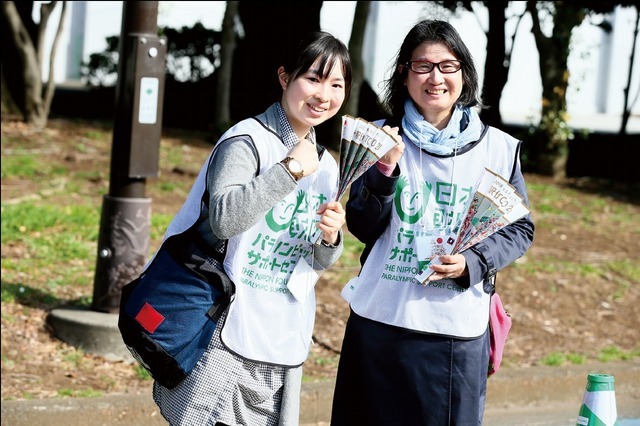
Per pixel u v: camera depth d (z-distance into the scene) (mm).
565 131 16031
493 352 3881
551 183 15383
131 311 3406
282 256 3453
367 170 3619
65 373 5965
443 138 3660
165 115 18094
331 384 6129
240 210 3191
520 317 8180
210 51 18984
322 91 3412
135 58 6344
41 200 9812
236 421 3465
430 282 3648
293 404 3514
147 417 5559
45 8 14078
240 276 3406
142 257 6543
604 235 11594
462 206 3658
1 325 6402
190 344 3365
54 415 5336
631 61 18875
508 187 3504
